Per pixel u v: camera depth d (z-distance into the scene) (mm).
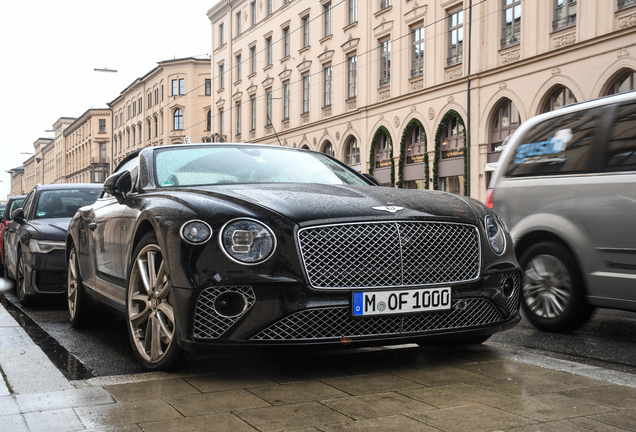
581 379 3223
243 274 3123
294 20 36344
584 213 4898
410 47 27250
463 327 3455
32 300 7227
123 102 69625
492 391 2990
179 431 2449
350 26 31109
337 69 32406
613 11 18141
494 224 3785
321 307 3135
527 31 21219
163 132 56938
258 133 41062
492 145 23125
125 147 69312
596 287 4820
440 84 25016
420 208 3506
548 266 5223
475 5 23266
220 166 4426
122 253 4215
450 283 3396
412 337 3303
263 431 2449
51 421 2568
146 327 3709
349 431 2439
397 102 27891
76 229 5621
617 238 4648
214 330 3145
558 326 5125
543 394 2936
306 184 4004
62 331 5418
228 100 45094
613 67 18172
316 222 3223
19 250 7461
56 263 6898
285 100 38031
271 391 3027
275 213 3256
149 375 3406
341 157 32375
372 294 3209
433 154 25578
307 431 2443
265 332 3127
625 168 4668
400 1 27547
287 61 37281
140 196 4184
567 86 19719
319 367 3572
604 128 4910
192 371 3490
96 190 8758
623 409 2699
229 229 3195
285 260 3150
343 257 3219
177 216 3387
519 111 21609
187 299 3176
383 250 3277
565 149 5203
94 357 4238
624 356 4230
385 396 2918
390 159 28688
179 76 55281
